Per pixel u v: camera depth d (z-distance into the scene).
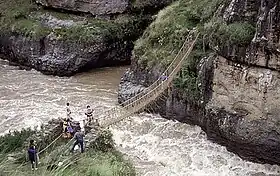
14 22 45.09
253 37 26.27
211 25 30.17
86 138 23.69
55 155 21.27
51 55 41.78
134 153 27.81
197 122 30.39
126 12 44.84
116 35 43.41
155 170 26.05
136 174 23.19
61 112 33.59
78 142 22.42
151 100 29.78
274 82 25.64
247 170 26.45
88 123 25.48
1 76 40.78
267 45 25.33
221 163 27.08
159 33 35.06
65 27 43.12
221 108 28.36
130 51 44.56
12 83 39.16
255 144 26.77
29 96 36.44
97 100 35.88
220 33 27.77
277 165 26.56
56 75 41.38
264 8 25.52
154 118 32.06
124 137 29.59
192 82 30.62
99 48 42.34
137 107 29.11
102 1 43.88
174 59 31.80
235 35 26.80
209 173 26.06
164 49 33.94
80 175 19.69
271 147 26.19
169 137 29.78
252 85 26.59
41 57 42.12
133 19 44.66
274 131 25.89
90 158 21.77
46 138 23.14
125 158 26.00
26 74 41.53
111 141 25.11
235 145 27.80
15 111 33.56
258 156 26.98
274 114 25.84
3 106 34.44
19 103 35.03
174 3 38.34
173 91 31.27
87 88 38.47
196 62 31.06
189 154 27.89
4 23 45.62
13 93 36.97
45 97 36.31
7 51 45.00
